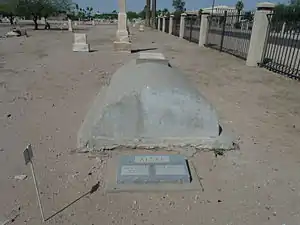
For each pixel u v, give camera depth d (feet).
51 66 32.81
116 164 11.19
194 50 51.78
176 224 8.20
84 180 10.19
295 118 17.06
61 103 19.02
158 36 88.74
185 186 9.95
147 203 9.08
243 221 8.38
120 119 12.18
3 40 67.62
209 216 8.55
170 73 14.14
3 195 9.29
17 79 25.85
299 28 32.27
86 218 8.34
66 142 13.15
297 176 10.79
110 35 89.86
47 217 8.34
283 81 27.20
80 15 287.07
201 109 12.53
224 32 51.57
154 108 12.21
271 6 32.94
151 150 12.35
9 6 134.92
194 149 12.46
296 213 8.77
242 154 12.35
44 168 10.92
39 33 94.79
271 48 34.40
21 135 13.85
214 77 28.53
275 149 12.92
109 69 31.17
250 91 23.32
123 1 44.65
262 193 9.71
